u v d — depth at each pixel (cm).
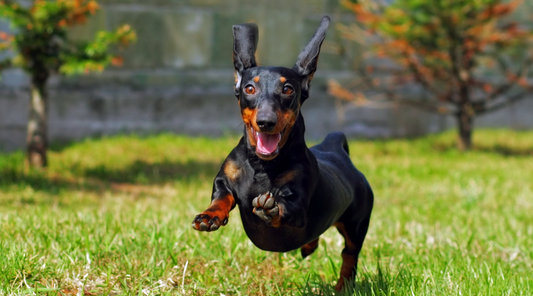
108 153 1028
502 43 1121
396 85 1291
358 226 409
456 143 1229
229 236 492
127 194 768
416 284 401
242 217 345
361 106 1316
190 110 1216
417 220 633
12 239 461
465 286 390
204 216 296
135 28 1188
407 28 1059
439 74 1145
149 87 1207
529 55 1377
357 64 1297
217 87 1241
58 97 1148
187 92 1217
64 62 838
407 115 1341
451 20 1043
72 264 411
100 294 381
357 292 391
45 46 840
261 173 324
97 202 705
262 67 322
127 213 586
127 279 403
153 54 1205
